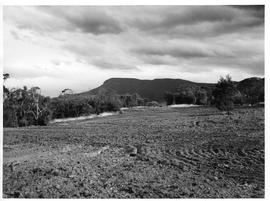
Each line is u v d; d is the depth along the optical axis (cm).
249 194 731
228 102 2577
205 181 820
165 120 2325
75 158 1040
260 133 1478
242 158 1034
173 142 1328
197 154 1100
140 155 1091
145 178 839
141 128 1878
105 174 869
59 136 1573
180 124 1994
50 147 1246
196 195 725
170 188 766
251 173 880
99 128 1959
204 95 4581
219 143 1270
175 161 1009
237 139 1347
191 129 1730
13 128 2031
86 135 1609
